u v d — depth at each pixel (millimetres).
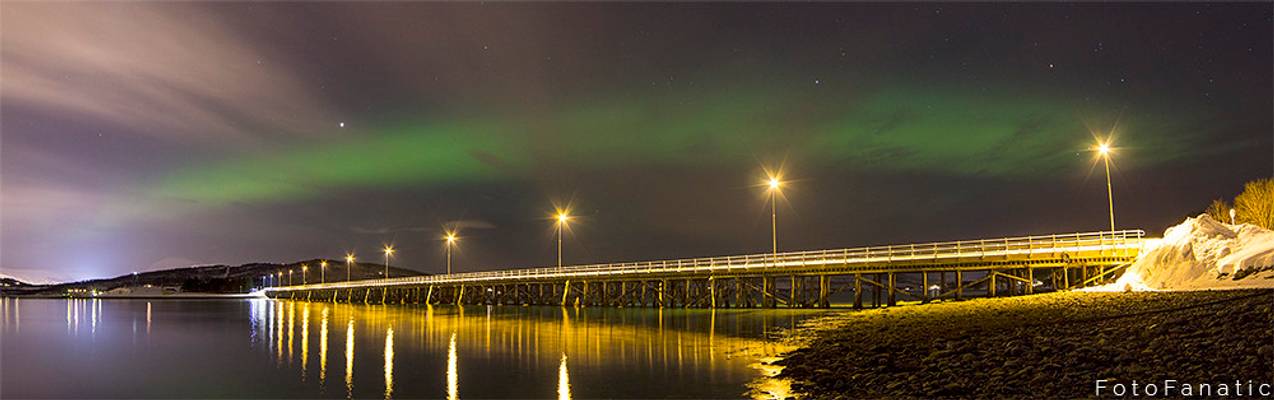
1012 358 21781
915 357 24062
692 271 61500
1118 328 24094
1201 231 35344
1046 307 31734
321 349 38875
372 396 25344
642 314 58031
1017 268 43594
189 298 173125
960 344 25000
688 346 34750
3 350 42156
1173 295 29812
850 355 26016
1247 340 19984
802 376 23797
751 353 31188
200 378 30297
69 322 68562
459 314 68688
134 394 27297
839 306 55062
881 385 20906
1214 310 24328
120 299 165875
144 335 51312
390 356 35062
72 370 33469
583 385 25703
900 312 39750
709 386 24250
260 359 35781
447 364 31750
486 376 28297
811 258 53156
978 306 36500
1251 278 30859
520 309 73562
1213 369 18016
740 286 58906
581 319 55438
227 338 47500
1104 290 37281
